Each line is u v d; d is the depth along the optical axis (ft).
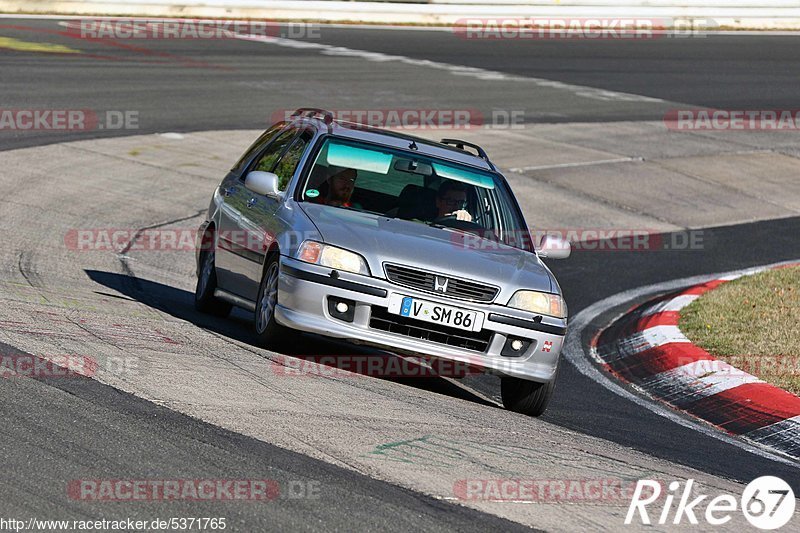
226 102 167.73
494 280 59.11
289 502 37.22
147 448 40.88
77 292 72.95
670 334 79.00
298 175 65.51
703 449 56.03
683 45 274.36
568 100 200.64
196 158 135.85
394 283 57.72
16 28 212.43
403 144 69.46
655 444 55.88
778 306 86.84
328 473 40.68
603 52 256.32
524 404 60.75
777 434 60.80
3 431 40.73
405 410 52.47
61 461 38.70
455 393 63.72
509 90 204.03
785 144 181.47
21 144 129.70
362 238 59.36
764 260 118.21
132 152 134.10
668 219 134.72
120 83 171.22
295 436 44.70
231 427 44.60
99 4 239.71
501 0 282.77
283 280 58.70
